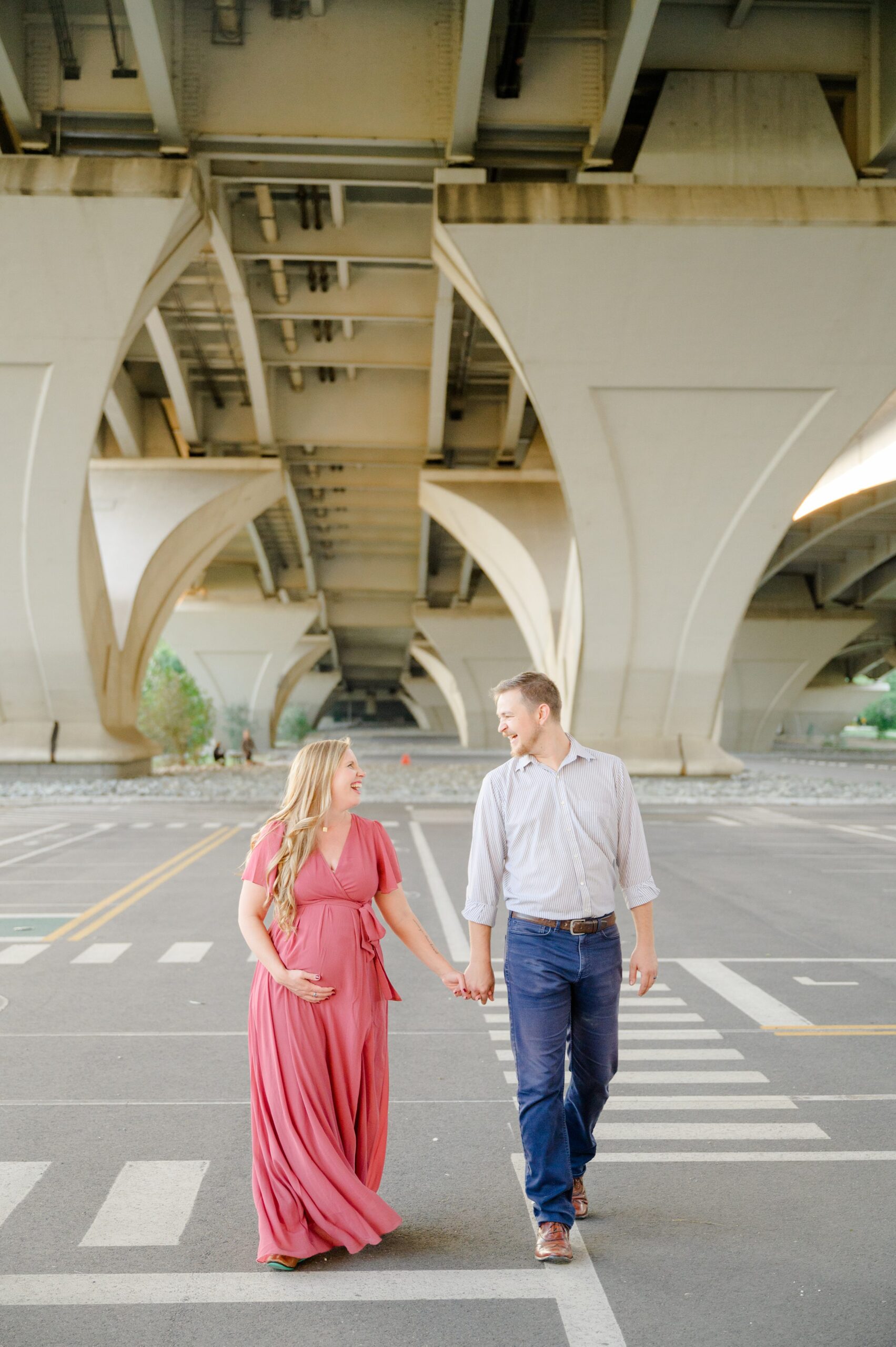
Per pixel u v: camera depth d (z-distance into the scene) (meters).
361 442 35.19
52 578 26.11
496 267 20.97
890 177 21.02
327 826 3.71
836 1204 3.95
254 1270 3.46
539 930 3.69
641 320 21.88
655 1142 4.58
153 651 34.81
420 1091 5.25
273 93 20.03
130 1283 3.37
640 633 27.06
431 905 10.80
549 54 19.78
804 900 11.20
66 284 21.80
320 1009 3.60
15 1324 3.12
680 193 20.42
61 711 28.50
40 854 14.74
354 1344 3.02
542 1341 3.04
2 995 7.05
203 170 21.19
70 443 24.17
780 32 20.53
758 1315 3.18
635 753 28.59
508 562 37.41
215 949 8.52
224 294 28.84
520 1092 3.69
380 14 20.03
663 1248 3.62
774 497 24.78
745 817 20.92
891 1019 6.57
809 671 60.81
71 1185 4.10
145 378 34.25
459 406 35.59
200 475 33.94
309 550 50.69
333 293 28.64
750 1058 5.76
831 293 21.53
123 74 19.86
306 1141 3.54
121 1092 5.17
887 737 102.44
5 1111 4.91
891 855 15.04
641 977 3.83
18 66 19.50
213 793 25.89
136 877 12.59
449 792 26.83
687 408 23.44
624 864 3.84
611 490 24.62
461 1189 4.12
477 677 60.47
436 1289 3.35
